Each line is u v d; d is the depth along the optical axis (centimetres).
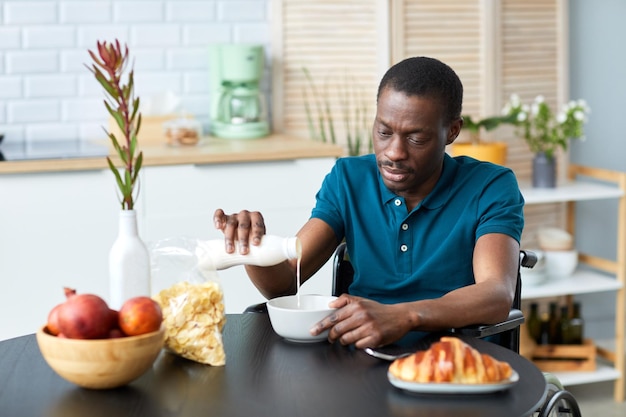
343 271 252
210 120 439
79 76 424
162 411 158
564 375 418
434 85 217
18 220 358
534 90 467
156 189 371
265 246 207
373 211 241
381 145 221
